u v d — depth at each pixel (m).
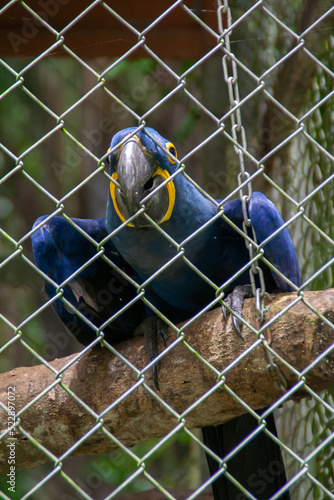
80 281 6.76
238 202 6.34
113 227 6.34
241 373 4.73
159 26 8.84
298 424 7.65
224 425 6.30
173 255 6.48
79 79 13.20
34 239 6.48
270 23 8.79
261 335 4.13
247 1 8.65
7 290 13.20
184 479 13.16
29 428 5.27
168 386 5.00
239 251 6.71
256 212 6.05
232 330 4.81
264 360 4.60
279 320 4.53
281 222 6.12
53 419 5.25
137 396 5.12
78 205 13.20
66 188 13.23
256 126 9.20
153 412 5.10
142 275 6.84
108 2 7.98
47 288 6.60
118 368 5.31
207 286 6.92
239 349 4.75
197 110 11.39
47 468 12.23
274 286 6.43
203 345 4.89
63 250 6.69
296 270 6.31
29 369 5.54
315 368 4.40
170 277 6.73
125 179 5.39
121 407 5.16
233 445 6.28
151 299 7.37
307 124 8.31
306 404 7.56
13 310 13.32
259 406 4.88
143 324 5.80
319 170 7.80
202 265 6.72
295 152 8.82
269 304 4.64
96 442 5.30
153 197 5.63
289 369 4.34
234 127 4.20
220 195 9.63
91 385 5.27
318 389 4.55
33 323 13.15
